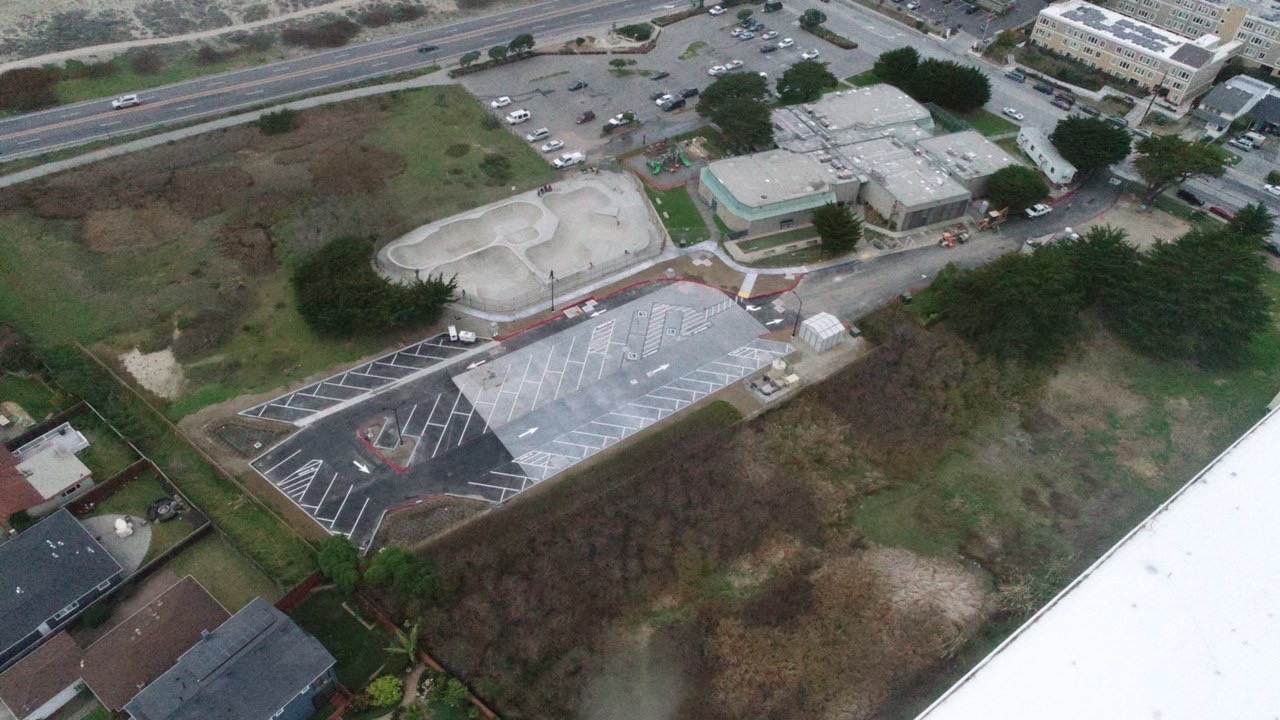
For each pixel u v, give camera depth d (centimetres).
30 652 6750
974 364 9862
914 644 7231
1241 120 14200
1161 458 9038
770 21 16988
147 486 8131
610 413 9094
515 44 14950
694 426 8906
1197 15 16275
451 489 8250
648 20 16750
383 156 12638
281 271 10594
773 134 12875
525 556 7619
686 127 13788
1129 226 12212
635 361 9712
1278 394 9550
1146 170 12131
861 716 6762
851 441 8988
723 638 7181
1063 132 12950
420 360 9588
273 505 8012
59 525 7394
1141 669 6262
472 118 13725
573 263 11069
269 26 15625
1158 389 9838
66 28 14750
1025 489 8638
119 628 6819
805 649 7156
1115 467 8919
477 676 6800
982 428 9231
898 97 13950
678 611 7400
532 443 8731
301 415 8875
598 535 7838
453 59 15188
